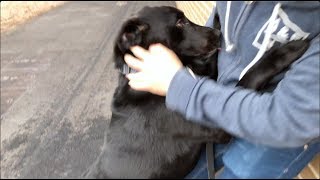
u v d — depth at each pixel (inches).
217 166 24.1
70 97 52.9
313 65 17.8
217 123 20.0
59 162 39.0
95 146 40.8
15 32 91.5
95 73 60.2
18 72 64.1
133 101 25.3
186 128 23.4
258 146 20.6
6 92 56.7
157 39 26.0
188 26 26.4
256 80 22.0
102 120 45.8
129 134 25.0
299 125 17.8
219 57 23.7
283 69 21.8
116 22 94.2
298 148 21.1
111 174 25.0
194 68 25.9
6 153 42.1
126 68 25.3
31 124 47.1
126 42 24.7
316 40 19.1
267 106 18.5
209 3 51.6
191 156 24.2
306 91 17.6
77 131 44.2
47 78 60.2
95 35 83.1
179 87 20.5
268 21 19.7
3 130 46.6
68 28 92.2
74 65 65.1
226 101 19.4
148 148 24.4
